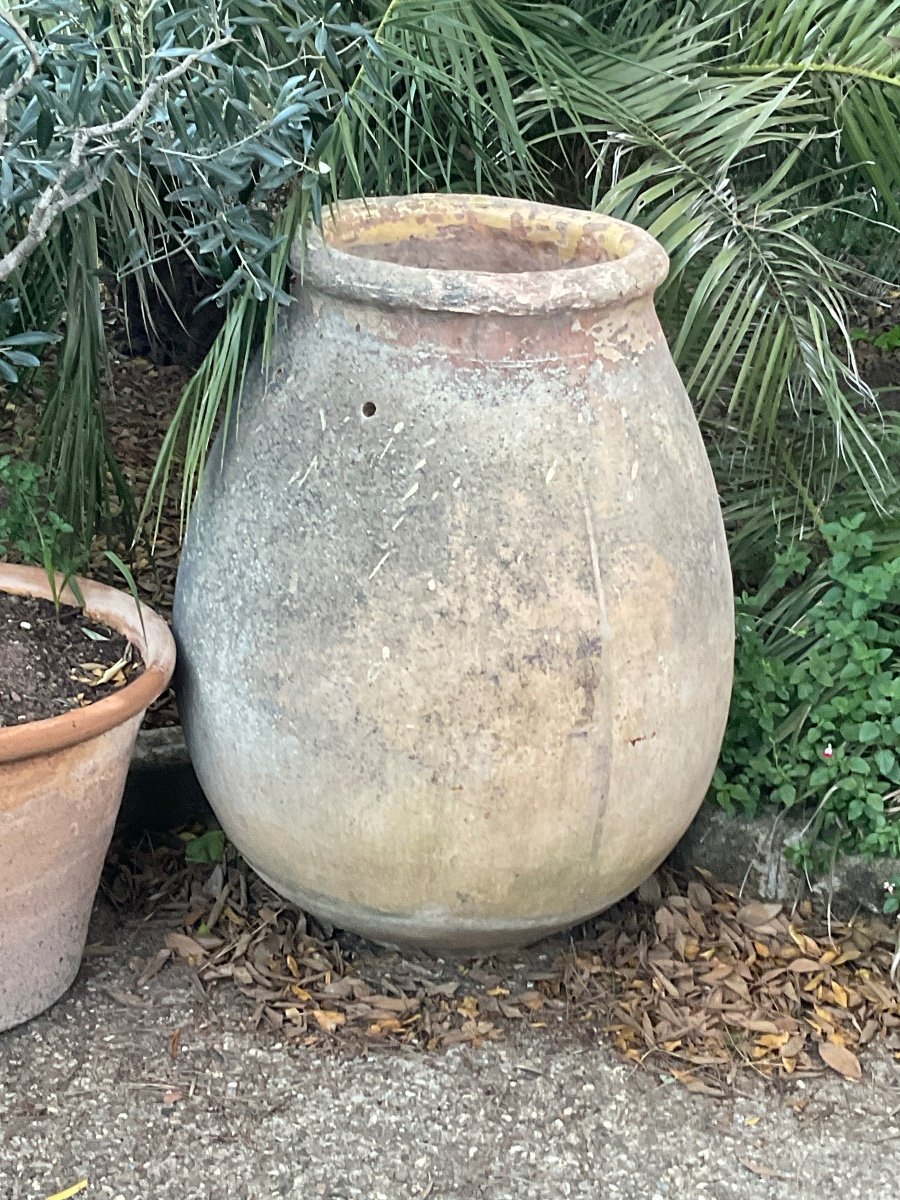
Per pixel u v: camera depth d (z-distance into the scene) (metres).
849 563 2.82
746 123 2.74
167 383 4.02
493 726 2.25
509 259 2.57
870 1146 2.37
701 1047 2.50
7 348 2.57
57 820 2.31
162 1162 2.28
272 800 2.37
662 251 2.36
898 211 2.84
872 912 2.71
